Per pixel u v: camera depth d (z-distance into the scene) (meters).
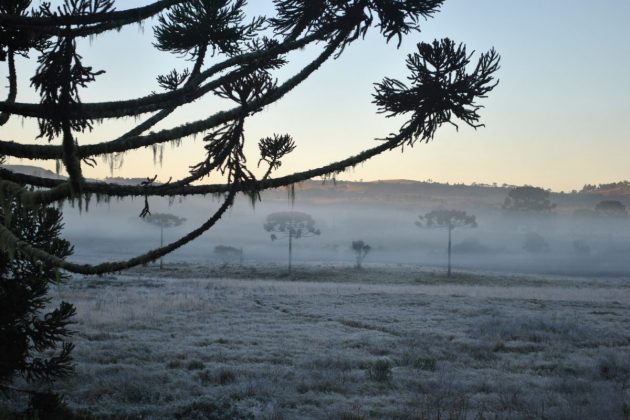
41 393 10.34
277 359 16.92
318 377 14.52
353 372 15.43
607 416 11.22
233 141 6.20
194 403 11.10
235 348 18.92
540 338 22.16
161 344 19.11
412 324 26.12
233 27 8.31
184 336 21.25
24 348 9.91
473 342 20.77
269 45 8.52
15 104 5.28
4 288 9.74
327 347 19.53
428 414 11.24
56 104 4.95
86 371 14.43
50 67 4.94
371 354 18.38
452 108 6.91
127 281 51.41
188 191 6.27
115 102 6.29
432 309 33.19
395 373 15.39
